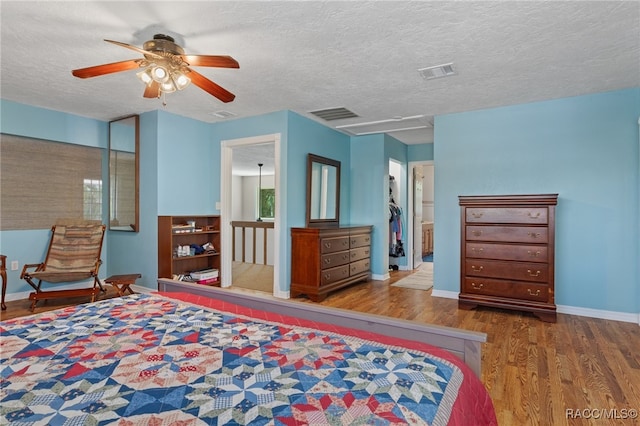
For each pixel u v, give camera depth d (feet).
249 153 24.25
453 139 14.53
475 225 12.69
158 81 7.70
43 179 14.67
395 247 21.31
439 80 10.92
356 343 4.60
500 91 11.88
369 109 14.07
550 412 6.37
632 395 6.93
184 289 7.75
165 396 3.32
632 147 11.58
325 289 14.34
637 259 11.49
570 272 12.46
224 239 16.34
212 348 4.44
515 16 7.32
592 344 9.55
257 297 6.53
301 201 15.30
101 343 4.60
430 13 7.24
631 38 8.18
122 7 7.02
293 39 8.36
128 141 15.48
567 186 12.50
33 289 14.42
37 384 3.52
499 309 12.96
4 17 7.36
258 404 3.17
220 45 8.66
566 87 11.50
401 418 2.97
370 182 18.86
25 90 12.00
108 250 16.62
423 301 14.16
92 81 11.14
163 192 14.61
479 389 4.14
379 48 8.80
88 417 2.98
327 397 3.28
